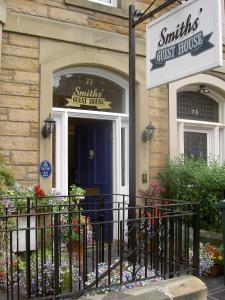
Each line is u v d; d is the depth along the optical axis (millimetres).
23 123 5406
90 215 6449
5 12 5168
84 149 6988
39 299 3023
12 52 5375
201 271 4582
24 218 4598
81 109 6152
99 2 6324
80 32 5859
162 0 6594
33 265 3848
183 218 4070
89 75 6246
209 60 3695
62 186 5871
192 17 3922
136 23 4391
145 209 4141
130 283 3354
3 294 3639
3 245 4094
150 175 6469
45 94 5566
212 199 5703
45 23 5590
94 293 3336
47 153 5543
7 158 5277
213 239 5234
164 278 3656
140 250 3775
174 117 6777
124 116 6477
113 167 6453
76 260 4152
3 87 5293
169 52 4219
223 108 7930
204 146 7805
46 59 5613
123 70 6273
